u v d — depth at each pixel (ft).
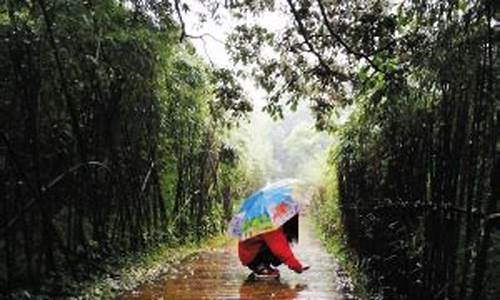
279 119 34.83
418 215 18.70
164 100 35.40
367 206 30.48
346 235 42.39
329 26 28.71
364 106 25.63
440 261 15.85
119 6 23.94
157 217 39.50
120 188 29.14
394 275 23.08
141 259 32.17
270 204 28.50
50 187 20.92
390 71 22.53
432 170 16.61
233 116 36.37
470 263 14.26
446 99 15.39
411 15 21.27
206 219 58.90
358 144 29.07
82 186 24.17
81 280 23.81
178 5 27.71
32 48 20.34
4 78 20.24
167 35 27.94
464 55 14.10
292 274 31.32
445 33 14.99
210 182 60.54
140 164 32.96
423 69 17.38
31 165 21.45
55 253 24.50
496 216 12.58
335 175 51.31
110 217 28.99
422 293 17.57
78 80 22.84
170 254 38.86
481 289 13.17
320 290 26.04
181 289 25.93
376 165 25.80
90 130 24.53
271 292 25.38
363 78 24.76
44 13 19.31
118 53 25.17
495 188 12.84
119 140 28.58
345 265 35.19
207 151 54.54
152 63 28.14
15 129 20.44
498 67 13.73
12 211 20.56
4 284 20.43
